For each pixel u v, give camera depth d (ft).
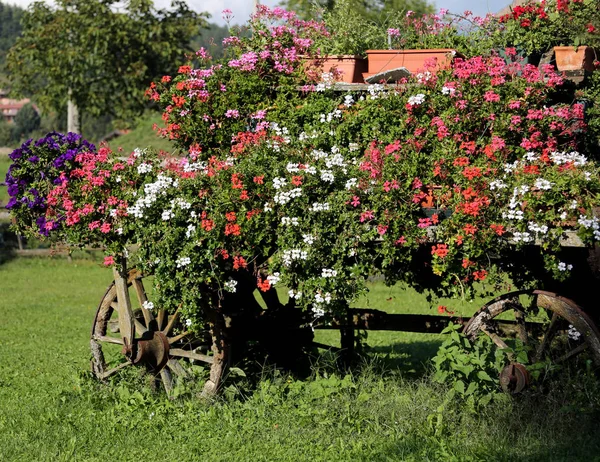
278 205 21.02
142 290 24.36
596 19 24.57
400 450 19.45
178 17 111.55
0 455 20.31
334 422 21.48
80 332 39.24
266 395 22.75
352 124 22.86
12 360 32.19
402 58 26.07
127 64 108.58
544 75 22.93
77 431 21.80
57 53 107.86
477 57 22.54
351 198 20.72
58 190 22.97
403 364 30.37
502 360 20.95
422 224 20.27
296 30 27.58
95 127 220.64
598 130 23.22
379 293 48.32
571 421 19.99
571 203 19.06
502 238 19.84
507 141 22.22
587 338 20.08
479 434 20.13
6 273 63.36
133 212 21.63
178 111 25.40
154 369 24.07
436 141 21.83
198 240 21.09
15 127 284.82
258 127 24.07
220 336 22.75
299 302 21.12
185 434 21.29
